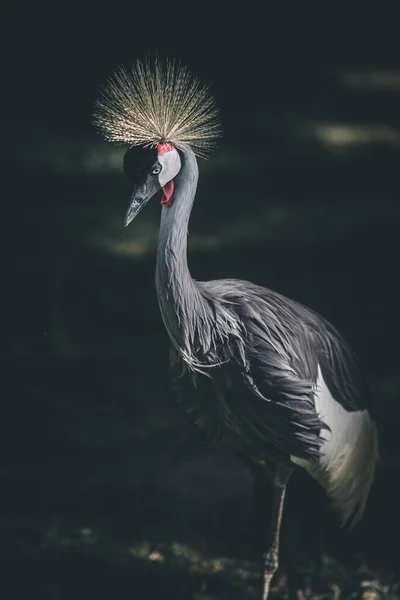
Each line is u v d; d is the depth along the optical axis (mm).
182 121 6426
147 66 6816
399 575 8391
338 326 15078
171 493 9992
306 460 7148
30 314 15117
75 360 13672
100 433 11438
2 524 9211
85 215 18703
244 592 7996
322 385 7309
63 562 8445
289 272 17047
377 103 25984
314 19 28328
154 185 6418
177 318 6570
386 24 28859
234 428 7152
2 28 23359
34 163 20453
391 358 13898
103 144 21969
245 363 6793
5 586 8023
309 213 19953
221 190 21016
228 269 17031
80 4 23812
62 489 10039
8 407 12016
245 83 26609
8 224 18031
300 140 23719
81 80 23875
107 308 15430
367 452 7805
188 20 25844
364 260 17641
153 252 17406
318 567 8422
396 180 21844
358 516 7941
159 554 8680
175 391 7230
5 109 23328
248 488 10109
